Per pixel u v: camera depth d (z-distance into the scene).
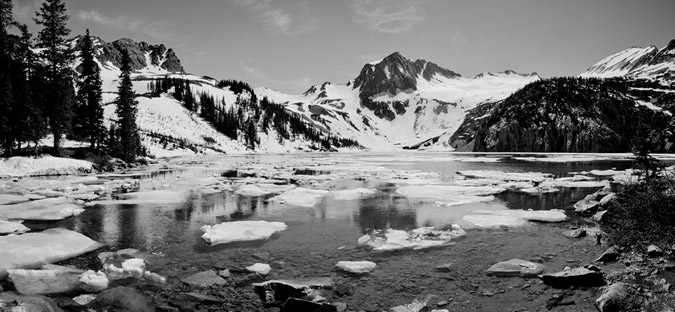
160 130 103.50
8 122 34.94
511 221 15.78
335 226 15.20
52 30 37.97
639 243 11.03
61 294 8.35
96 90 45.22
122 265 10.04
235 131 135.00
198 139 113.31
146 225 15.20
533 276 9.28
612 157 82.25
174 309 7.52
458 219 16.52
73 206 18.47
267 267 9.95
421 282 9.01
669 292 7.69
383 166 55.34
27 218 15.94
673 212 11.49
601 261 10.28
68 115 39.47
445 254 11.30
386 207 19.53
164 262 10.59
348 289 8.58
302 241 12.88
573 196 23.30
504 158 80.75
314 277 9.39
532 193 24.64
